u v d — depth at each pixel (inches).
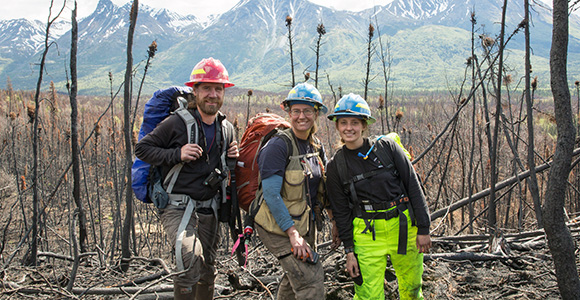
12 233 420.8
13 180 639.1
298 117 112.0
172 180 116.1
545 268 179.0
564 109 103.3
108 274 203.2
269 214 112.3
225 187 123.9
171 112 125.4
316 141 126.5
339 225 124.8
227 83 116.6
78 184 207.9
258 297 169.8
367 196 121.0
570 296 106.4
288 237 112.0
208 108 117.1
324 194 128.2
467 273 179.5
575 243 196.1
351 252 123.9
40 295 171.8
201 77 114.7
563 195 106.0
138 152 115.2
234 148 120.4
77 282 195.6
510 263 188.5
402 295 132.0
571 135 103.5
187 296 116.3
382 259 122.8
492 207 213.6
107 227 588.7
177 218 117.2
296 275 108.9
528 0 206.5
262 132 118.6
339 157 123.5
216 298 149.3
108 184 749.9
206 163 118.2
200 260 115.9
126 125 210.5
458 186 441.7
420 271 126.3
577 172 449.1
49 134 776.3
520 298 157.6
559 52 102.9
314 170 118.6
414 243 123.9
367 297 121.4
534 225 344.8
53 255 223.8
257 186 117.3
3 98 1630.2
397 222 121.2
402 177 121.9
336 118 120.4
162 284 173.5
